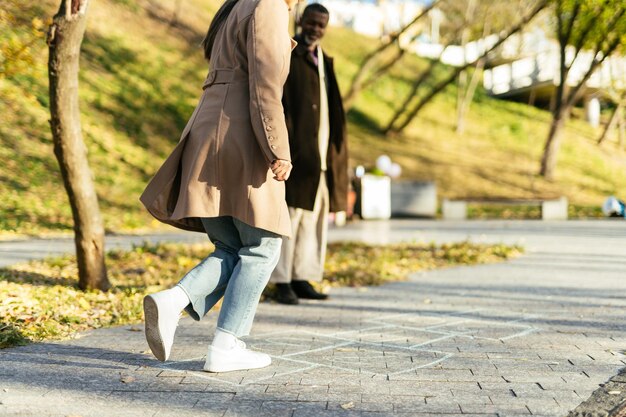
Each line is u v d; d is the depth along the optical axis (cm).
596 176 2920
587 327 459
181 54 2775
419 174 2667
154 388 304
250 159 319
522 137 3284
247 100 324
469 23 3058
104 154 1891
